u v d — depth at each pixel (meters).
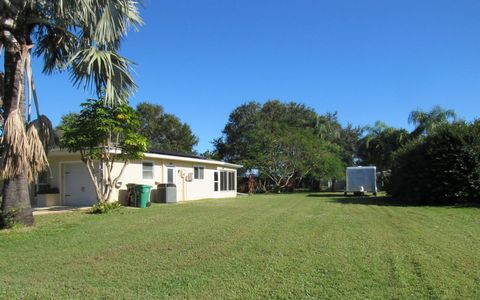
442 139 20.00
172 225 12.52
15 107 11.34
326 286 6.11
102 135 16.83
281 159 41.16
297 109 56.12
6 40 11.31
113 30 11.89
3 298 5.80
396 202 22.30
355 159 56.38
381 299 5.54
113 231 11.41
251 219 13.90
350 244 9.11
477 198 19.23
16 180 11.94
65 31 12.27
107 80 12.18
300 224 12.47
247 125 53.47
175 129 56.62
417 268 6.98
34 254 8.62
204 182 28.50
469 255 7.88
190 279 6.59
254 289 6.04
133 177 21.58
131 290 6.10
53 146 12.94
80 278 6.78
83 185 20.56
